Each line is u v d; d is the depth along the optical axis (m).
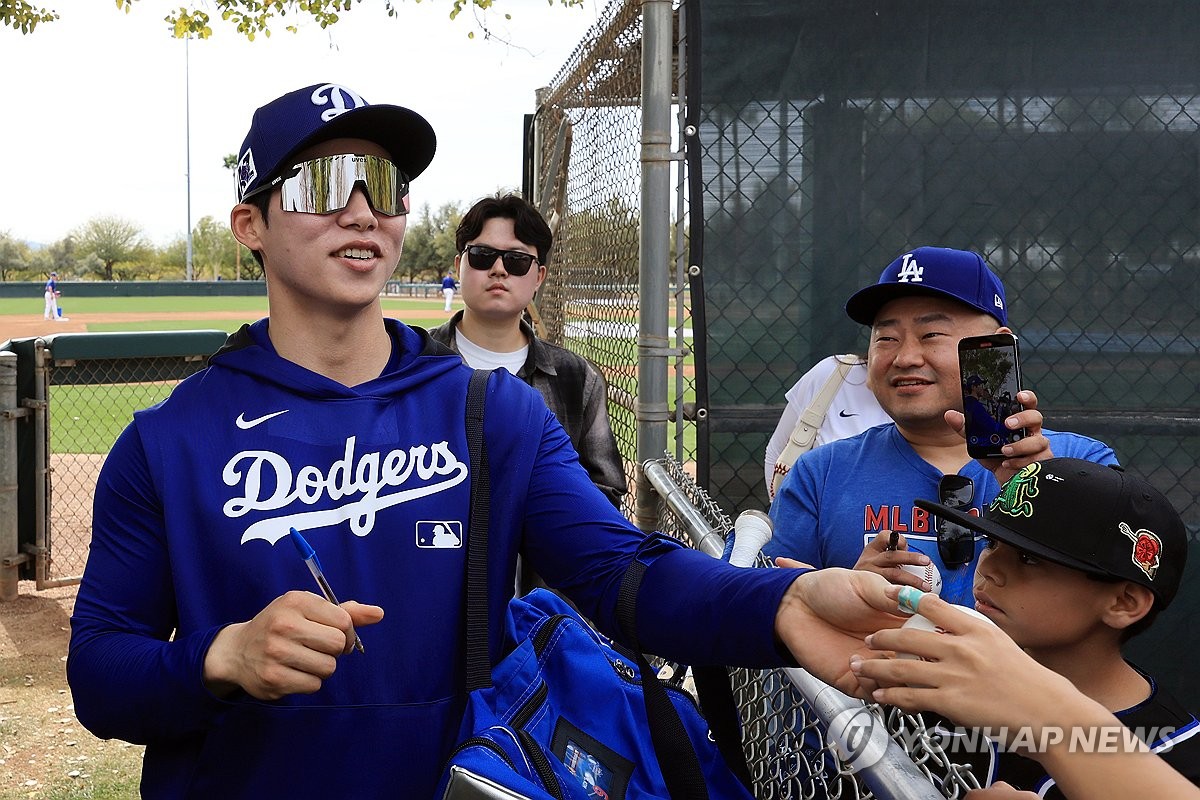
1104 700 1.51
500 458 1.49
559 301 6.37
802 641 1.17
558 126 6.14
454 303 56.34
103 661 1.35
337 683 1.37
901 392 2.23
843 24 3.70
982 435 2.04
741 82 3.71
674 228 3.90
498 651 1.48
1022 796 1.22
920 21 3.69
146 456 1.41
